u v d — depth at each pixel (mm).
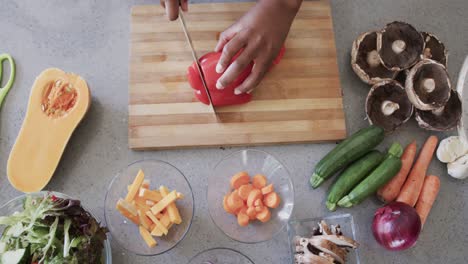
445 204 1206
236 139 1204
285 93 1236
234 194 1141
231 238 1144
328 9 1301
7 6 1285
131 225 1141
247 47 1102
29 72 1242
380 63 1211
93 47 1271
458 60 1307
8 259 983
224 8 1289
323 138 1215
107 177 1179
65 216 1024
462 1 1350
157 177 1173
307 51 1269
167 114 1210
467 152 1198
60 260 988
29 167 1123
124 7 1305
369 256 1161
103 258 1077
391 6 1341
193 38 1269
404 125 1251
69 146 1190
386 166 1156
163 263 1127
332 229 1117
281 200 1180
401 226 1108
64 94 1158
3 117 1204
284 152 1220
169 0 1011
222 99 1194
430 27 1330
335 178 1208
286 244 1154
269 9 1125
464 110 1244
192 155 1208
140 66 1240
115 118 1222
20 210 1101
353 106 1259
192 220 1160
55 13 1288
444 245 1177
